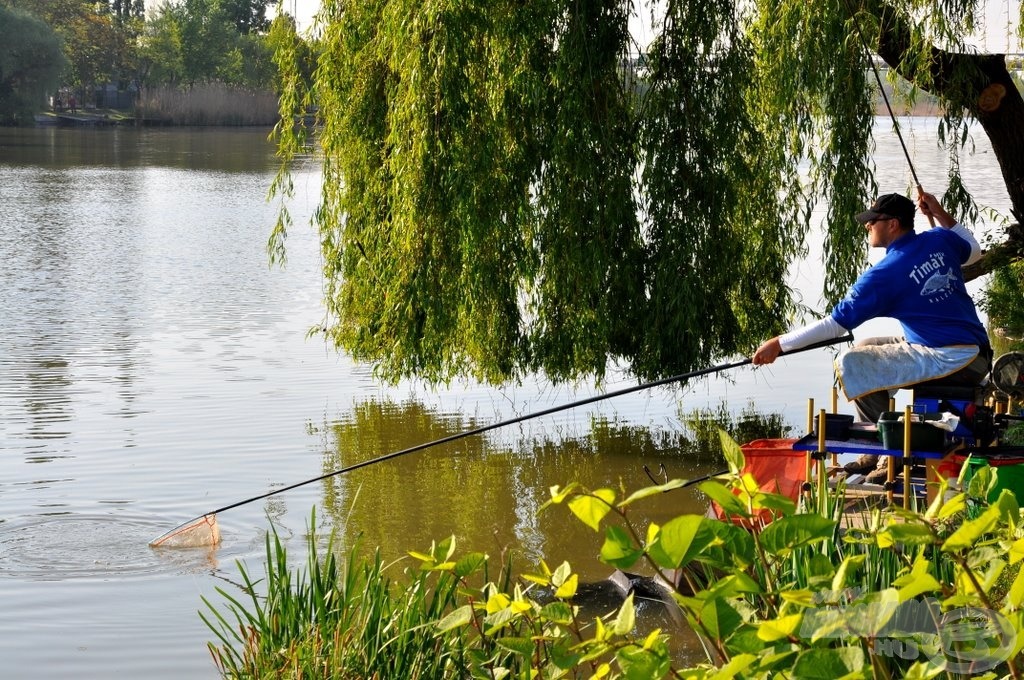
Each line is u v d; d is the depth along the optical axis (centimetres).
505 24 967
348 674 417
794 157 1009
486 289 1002
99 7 11062
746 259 1066
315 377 1227
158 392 1146
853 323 636
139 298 1702
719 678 231
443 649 431
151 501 820
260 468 909
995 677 248
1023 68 1009
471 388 1201
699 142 1005
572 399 1162
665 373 1014
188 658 561
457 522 791
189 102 9519
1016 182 1038
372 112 1087
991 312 1491
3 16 8031
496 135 980
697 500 833
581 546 740
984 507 339
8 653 566
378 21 1064
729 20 1005
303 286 1823
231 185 3759
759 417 1098
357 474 902
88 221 2708
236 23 11325
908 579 230
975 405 622
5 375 1210
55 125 8988
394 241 1016
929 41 900
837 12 905
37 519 776
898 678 346
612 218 995
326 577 475
